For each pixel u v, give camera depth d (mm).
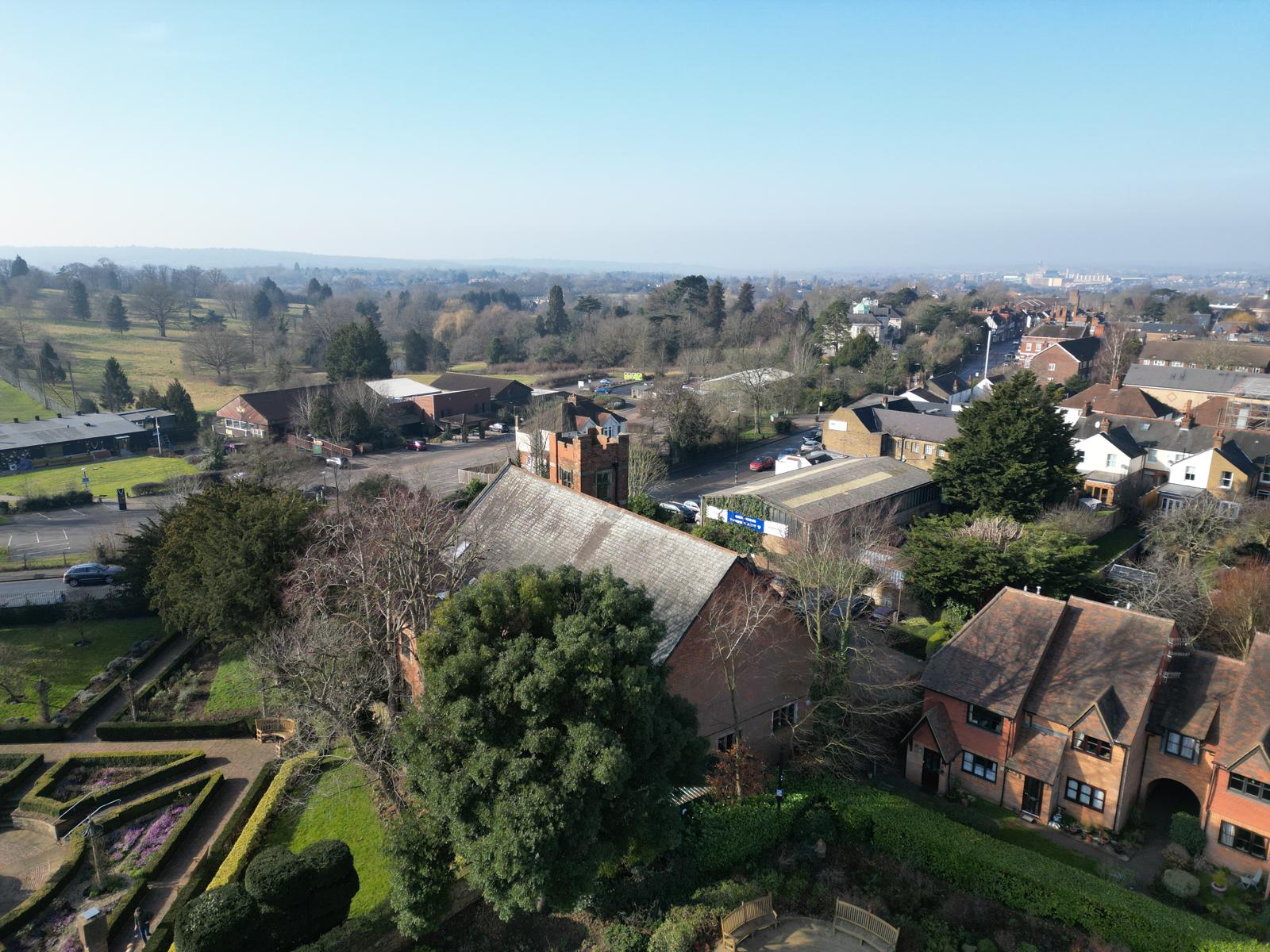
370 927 29891
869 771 45188
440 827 28953
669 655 36719
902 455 107500
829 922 33594
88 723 50000
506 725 28531
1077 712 39531
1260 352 140250
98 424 124875
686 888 34094
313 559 46344
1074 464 78125
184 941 27516
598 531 45656
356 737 36844
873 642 55250
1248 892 35875
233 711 50531
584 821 27000
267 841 37688
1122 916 32406
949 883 36281
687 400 117438
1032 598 44312
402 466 114062
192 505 55281
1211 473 89188
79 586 71125
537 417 110312
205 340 181500
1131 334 175625
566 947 31016
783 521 71688
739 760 37531
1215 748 38125
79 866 37594
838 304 181875
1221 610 55156
